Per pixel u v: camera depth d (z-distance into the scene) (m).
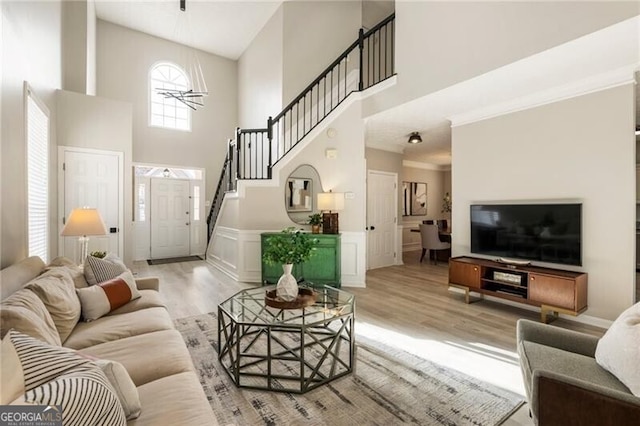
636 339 1.27
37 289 1.74
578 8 2.33
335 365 2.28
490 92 3.35
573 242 3.13
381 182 6.26
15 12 2.28
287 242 2.45
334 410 1.80
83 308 2.12
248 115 7.07
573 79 3.04
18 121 2.37
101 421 0.87
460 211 4.20
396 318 3.29
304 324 1.99
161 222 7.16
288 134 5.52
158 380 1.39
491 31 2.85
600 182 2.98
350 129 4.58
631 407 1.05
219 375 2.15
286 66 5.53
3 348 0.88
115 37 6.33
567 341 1.68
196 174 7.60
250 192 4.82
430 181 8.73
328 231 4.49
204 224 7.63
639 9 2.06
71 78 4.48
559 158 3.25
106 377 1.00
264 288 2.86
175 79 7.09
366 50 5.98
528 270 3.27
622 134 2.84
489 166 3.87
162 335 1.88
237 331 2.01
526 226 3.48
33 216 2.99
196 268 5.88
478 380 2.12
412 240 8.40
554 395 1.19
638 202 5.53
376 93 4.19
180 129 7.07
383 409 1.81
